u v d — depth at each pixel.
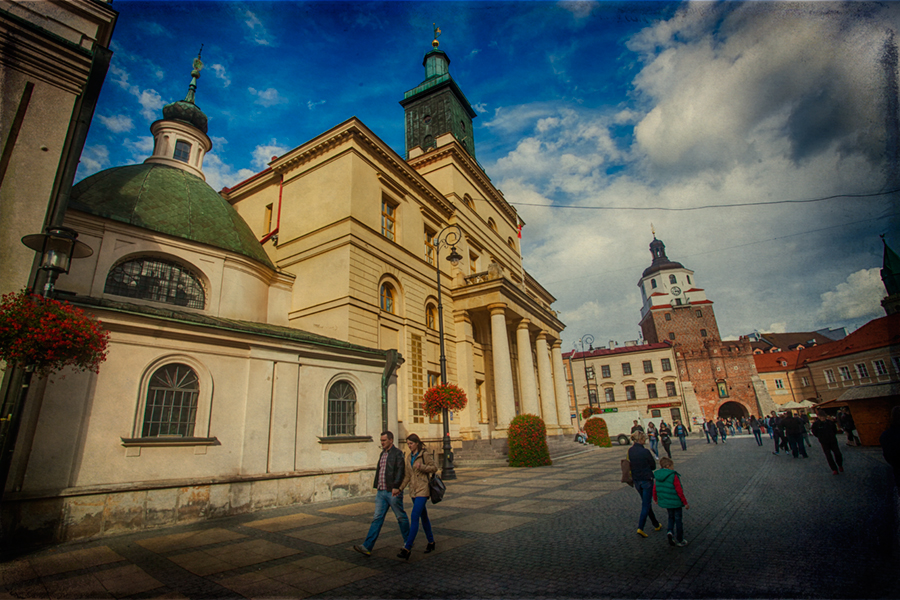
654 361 61.88
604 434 32.78
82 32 9.90
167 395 9.55
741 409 60.28
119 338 9.05
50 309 6.96
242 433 10.45
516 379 30.98
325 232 19.56
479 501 10.89
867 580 4.11
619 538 6.80
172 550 6.96
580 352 66.44
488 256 31.62
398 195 23.11
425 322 23.00
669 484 6.31
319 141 20.91
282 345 11.57
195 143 21.06
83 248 7.78
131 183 15.33
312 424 11.87
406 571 5.65
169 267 14.70
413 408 20.44
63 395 8.10
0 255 7.49
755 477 12.62
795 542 5.71
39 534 7.37
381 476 6.62
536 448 19.70
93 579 5.62
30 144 8.11
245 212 24.61
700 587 4.56
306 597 4.87
